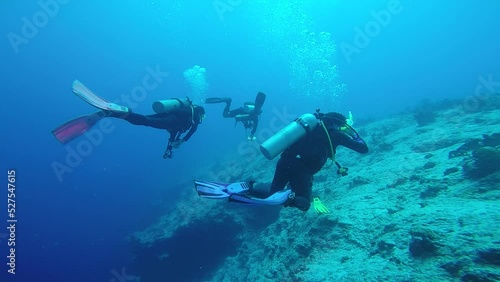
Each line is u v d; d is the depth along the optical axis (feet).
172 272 42.14
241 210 37.40
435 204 13.21
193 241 39.50
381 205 16.51
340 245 14.96
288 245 19.66
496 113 26.71
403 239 11.98
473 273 8.06
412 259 10.52
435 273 9.07
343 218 16.79
